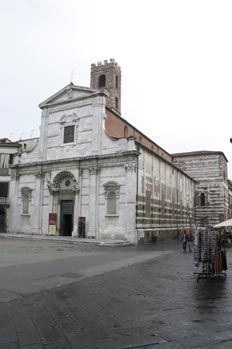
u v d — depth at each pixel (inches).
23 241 1275.8
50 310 320.5
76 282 475.5
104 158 1408.7
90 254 875.4
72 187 1498.5
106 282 478.0
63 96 1619.1
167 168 1744.6
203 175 2321.6
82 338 241.3
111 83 2188.7
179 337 243.8
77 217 1445.6
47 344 228.8
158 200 1574.8
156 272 580.4
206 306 338.3
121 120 1656.0
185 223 2021.4
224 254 556.7
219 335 248.5
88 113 1513.3
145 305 342.3
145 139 1961.1
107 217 1362.0
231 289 432.5
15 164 1702.8
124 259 775.1
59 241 1279.5
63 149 1565.0
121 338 241.4
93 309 325.1
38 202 1583.4
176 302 356.2
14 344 228.5
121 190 1346.0
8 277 497.0
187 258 814.5
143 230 1362.0
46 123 1659.7
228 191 2578.7
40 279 488.1
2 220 1722.4
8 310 319.9
